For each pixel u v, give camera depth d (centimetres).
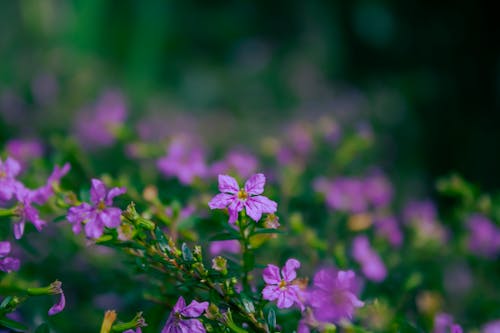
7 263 18
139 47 101
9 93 61
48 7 94
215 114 90
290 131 36
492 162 60
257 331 18
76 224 18
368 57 83
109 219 18
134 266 19
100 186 18
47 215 22
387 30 78
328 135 33
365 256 24
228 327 18
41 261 24
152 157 28
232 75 104
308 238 22
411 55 73
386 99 73
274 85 99
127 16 101
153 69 101
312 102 87
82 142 42
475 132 62
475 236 29
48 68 78
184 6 113
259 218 18
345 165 34
